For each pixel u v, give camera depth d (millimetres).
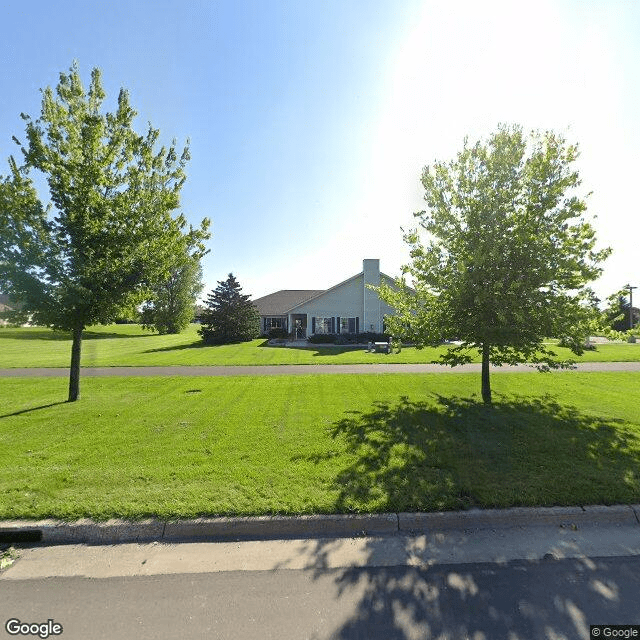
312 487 4469
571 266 7324
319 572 3227
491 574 3182
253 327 33656
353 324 31203
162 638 2566
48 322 8367
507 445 5867
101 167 8492
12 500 4172
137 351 24219
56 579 3180
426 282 8680
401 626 2645
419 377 12477
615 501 4164
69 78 8773
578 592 2965
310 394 9828
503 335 7480
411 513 3959
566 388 10367
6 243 7668
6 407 8508
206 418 7484
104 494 4305
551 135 7930
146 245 9000
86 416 7672
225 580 3139
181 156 9688
